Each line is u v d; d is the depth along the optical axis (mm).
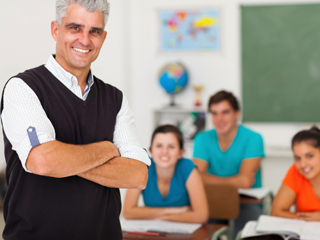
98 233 1373
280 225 1933
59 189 1289
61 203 1287
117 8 4445
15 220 1290
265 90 4637
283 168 4672
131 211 2332
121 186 1394
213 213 2576
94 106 1392
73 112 1328
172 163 2324
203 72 4738
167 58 4809
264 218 2066
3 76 2699
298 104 4586
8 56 2729
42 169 1205
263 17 4574
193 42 4738
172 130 2348
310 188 2266
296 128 4613
